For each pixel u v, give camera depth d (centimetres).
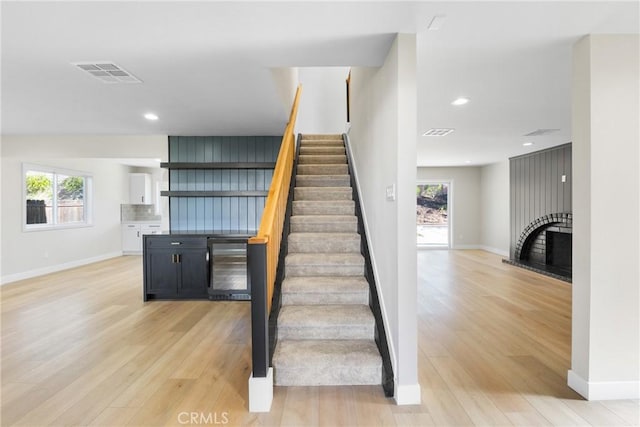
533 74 277
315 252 334
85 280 573
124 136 523
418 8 181
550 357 273
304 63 254
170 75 274
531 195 676
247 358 276
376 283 274
